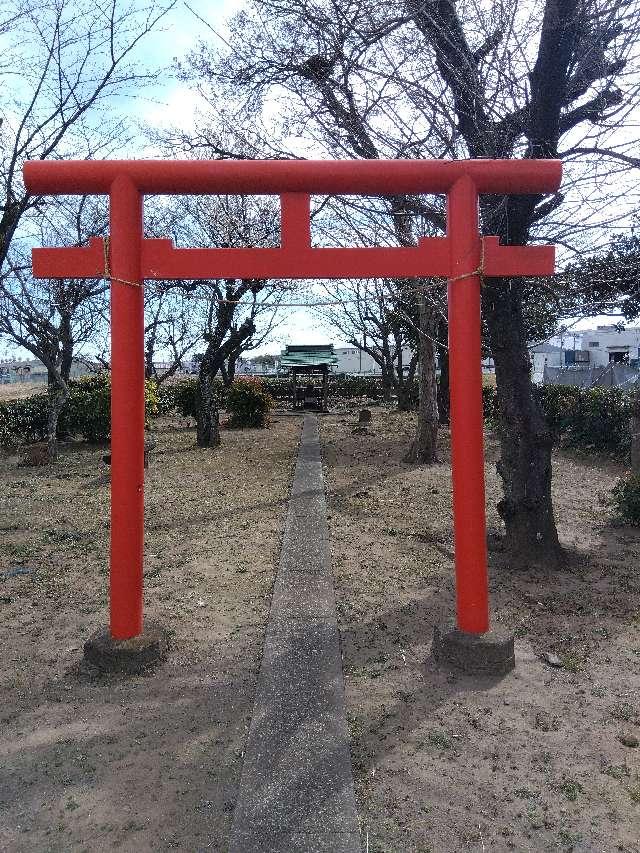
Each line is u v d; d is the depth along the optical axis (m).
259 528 5.96
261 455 10.94
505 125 4.18
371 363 51.09
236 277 3.18
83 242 9.37
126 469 3.21
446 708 2.82
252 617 3.92
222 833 2.07
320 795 2.19
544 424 4.79
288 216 3.16
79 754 2.52
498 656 3.12
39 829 2.11
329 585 4.33
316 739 2.51
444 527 5.95
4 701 2.96
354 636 3.60
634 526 5.91
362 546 5.34
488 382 16.88
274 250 3.17
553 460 9.88
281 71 5.30
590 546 5.36
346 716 2.72
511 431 4.79
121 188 3.09
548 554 4.77
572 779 2.34
